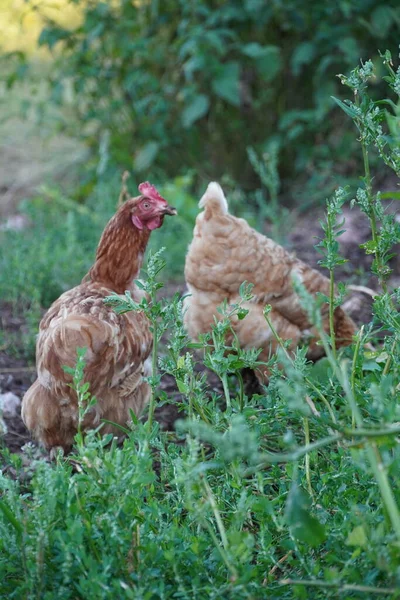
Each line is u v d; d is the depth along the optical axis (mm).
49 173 12672
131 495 3678
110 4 11297
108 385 4938
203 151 12094
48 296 8359
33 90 11664
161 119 11375
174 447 4359
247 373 6781
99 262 5770
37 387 5051
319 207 11336
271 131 11992
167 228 9664
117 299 4211
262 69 10961
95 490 3662
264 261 6148
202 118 11984
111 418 5016
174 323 4398
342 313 6680
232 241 6090
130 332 5031
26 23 16062
